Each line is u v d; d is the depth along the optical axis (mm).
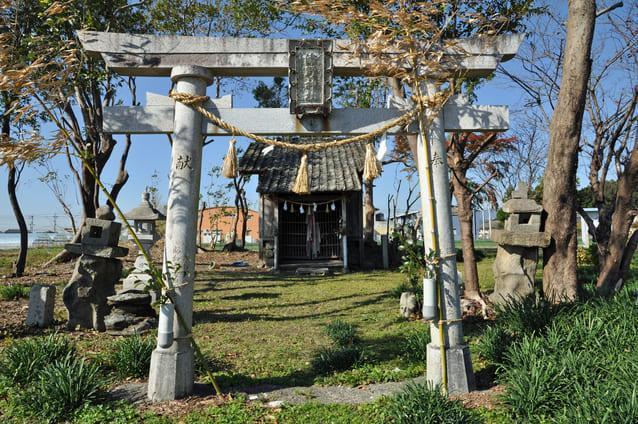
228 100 4504
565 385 3701
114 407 4020
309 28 9883
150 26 14039
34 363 4531
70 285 7363
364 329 7277
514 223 7738
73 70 4410
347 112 4566
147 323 7070
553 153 7320
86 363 4746
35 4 7844
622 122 9578
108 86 13430
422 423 3451
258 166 17141
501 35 4566
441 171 4465
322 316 8406
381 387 4586
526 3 7816
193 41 4461
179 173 4293
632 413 3068
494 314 7777
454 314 4367
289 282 13258
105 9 10391
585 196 18422
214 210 35438
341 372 5078
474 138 17188
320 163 17766
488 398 4086
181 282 4254
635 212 7555
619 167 9938
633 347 4320
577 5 6957
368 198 21141
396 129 4562
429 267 4277
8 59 4145
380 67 4324
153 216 9445
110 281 7602
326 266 16438
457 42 4512
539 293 7402
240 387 4637
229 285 12633
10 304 9180
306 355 5828
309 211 16500
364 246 19094
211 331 7191
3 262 17141
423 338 5453
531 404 3594
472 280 8773
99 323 7289
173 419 3818
